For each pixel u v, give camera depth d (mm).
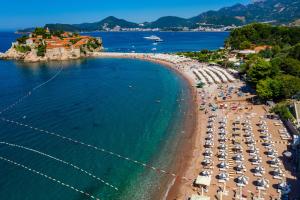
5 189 52812
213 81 121688
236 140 66625
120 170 59000
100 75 153125
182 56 196500
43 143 70812
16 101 106000
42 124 82438
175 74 149125
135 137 73250
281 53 148500
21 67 186500
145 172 58188
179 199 49562
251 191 49250
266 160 57906
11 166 60438
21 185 54031
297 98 89312
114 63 193375
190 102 99000
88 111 93125
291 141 65125
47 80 142625
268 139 66125
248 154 60531
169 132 75375
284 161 57375
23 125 82062
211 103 95438
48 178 56281
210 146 65250
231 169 55688
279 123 74875
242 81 119375
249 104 92000
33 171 58625
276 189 49281
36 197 50719
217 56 179875
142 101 103125
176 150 65688
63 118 87125
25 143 70938
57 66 188125
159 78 141625
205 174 53594
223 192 49344
